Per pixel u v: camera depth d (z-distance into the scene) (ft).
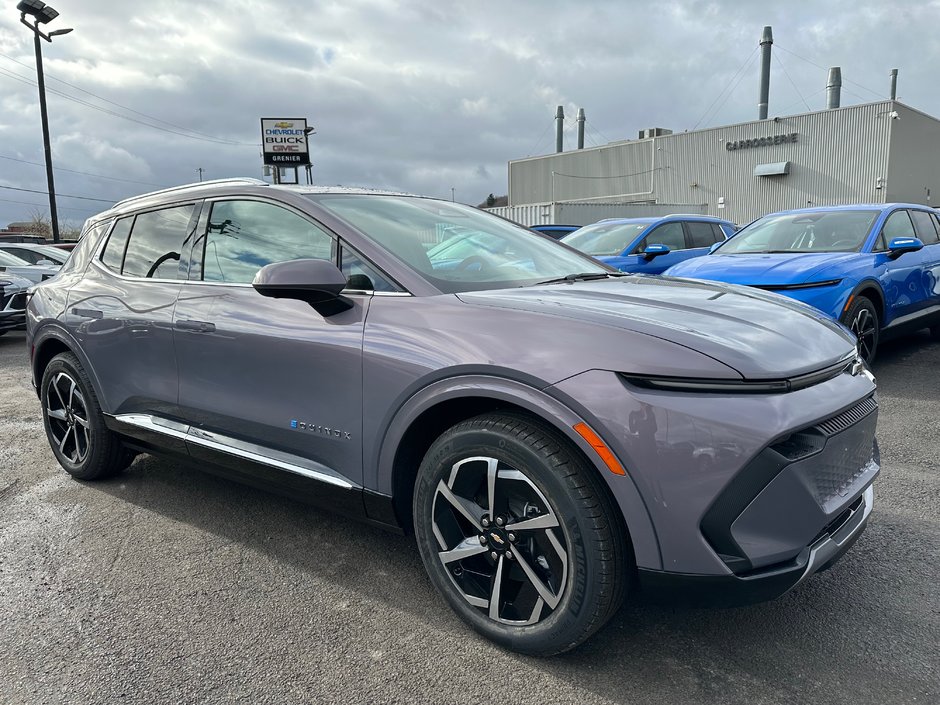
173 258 10.39
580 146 167.73
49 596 8.57
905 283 19.98
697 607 6.17
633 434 5.96
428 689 6.66
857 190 101.65
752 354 6.19
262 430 8.84
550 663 7.00
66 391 12.46
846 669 6.82
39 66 64.75
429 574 7.66
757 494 5.89
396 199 10.18
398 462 7.66
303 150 85.40
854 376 7.22
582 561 6.31
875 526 10.00
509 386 6.57
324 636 7.58
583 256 10.97
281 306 8.57
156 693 6.69
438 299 7.54
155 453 10.91
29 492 12.15
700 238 31.73
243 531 10.34
